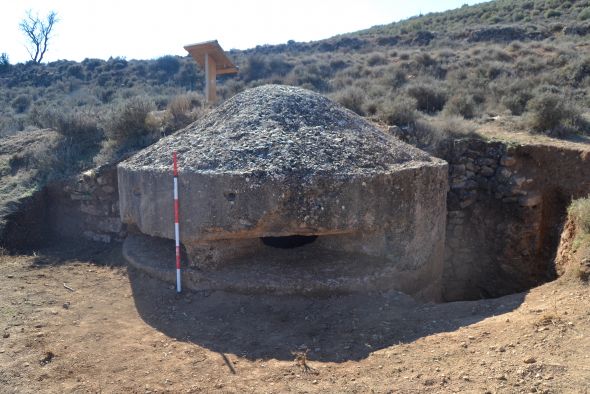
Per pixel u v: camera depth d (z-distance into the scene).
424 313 4.82
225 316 4.98
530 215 8.42
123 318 5.11
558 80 16.23
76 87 27.30
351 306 5.05
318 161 5.44
